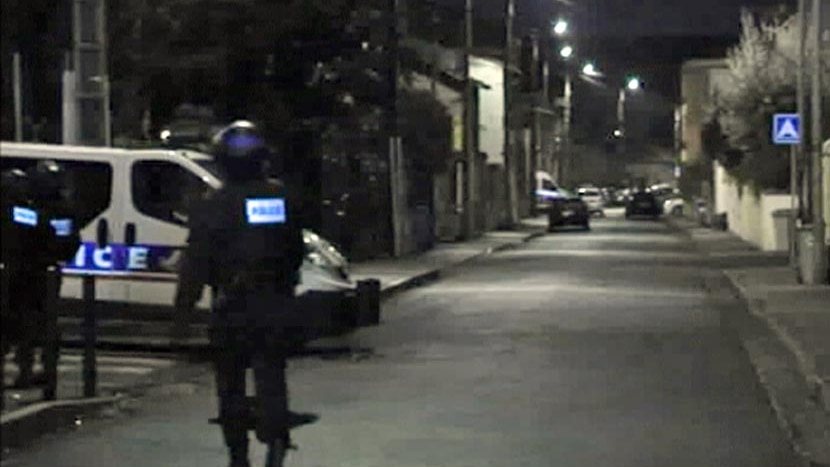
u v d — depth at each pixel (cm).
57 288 1250
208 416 1262
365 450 1097
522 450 1098
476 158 5981
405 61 4206
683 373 1570
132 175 1731
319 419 1243
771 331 2022
